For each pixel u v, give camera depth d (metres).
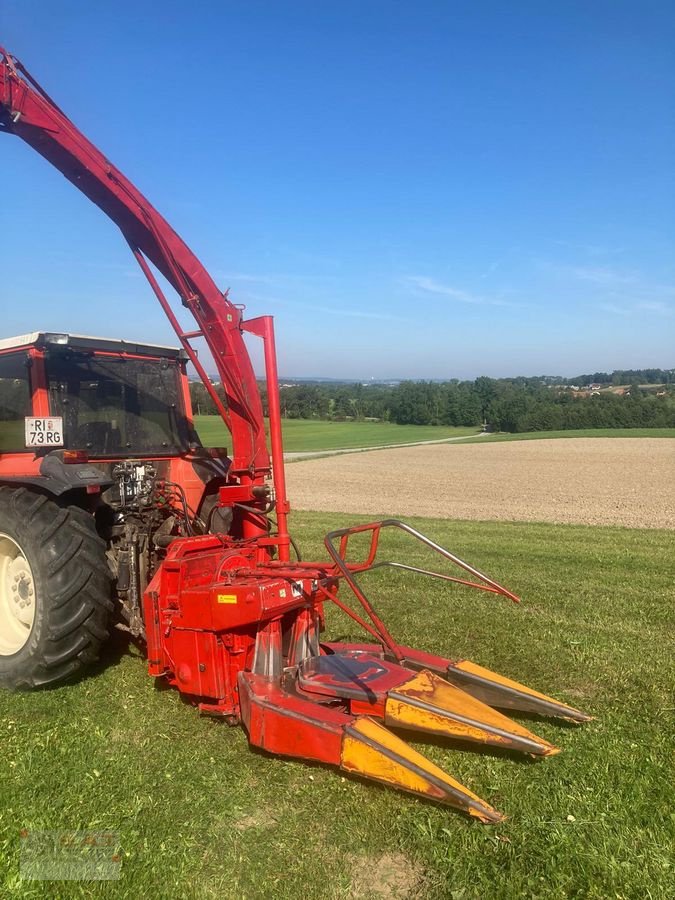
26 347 4.99
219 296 4.74
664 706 4.16
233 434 4.95
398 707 3.62
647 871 2.67
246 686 3.67
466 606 6.41
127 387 5.49
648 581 7.47
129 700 4.35
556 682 4.59
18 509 4.54
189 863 2.75
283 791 3.27
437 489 22.34
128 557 4.86
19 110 4.16
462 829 2.93
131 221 4.66
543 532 11.93
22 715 4.14
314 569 4.01
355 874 2.70
